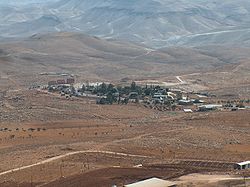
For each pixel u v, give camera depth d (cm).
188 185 18988
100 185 19700
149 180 19250
